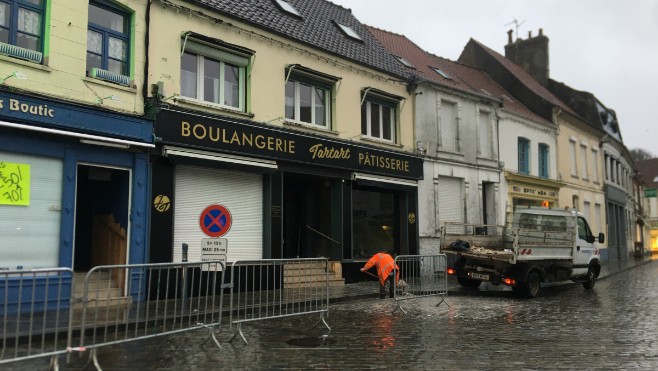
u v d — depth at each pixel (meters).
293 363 6.25
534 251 13.72
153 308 8.90
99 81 10.25
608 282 18.44
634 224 43.88
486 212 21.47
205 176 12.38
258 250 13.43
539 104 25.91
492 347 7.26
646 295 14.03
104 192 11.20
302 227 16.28
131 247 10.66
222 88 12.83
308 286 9.36
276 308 9.45
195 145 11.74
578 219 16.12
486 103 21.38
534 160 24.02
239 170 12.72
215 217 12.52
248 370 5.91
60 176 9.76
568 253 15.11
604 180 32.09
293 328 8.63
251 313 8.41
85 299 5.89
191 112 11.75
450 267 14.38
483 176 20.89
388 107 17.75
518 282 13.16
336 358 6.52
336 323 9.17
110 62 10.71
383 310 10.78
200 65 12.43
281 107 13.98
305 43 14.68
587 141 29.86
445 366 6.17
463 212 19.86
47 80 9.48
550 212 15.68
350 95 16.14
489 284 16.44
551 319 9.85
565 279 14.96
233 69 13.20
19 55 9.13
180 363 6.19
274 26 14.18
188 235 11.95
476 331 8.51
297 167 14.23
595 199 30.36
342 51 16.22
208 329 8.00
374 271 16.06
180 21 11.89
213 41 12.35
